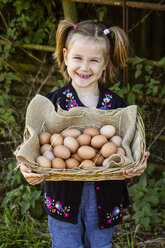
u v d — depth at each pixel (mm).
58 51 1930
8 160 3002
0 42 2877
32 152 1617
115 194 1825
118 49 1884
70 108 1816
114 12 2715
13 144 3020
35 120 1772
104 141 1730
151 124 2727
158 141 2748
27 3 2742
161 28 2721
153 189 2537
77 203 1770
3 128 3002
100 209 1785
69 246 1843
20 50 2920
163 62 2496
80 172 1502
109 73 2033
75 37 1728
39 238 2469
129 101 2576
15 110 2988
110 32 1917
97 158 1687
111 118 1782
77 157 1728
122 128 1812
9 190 2938
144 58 2650
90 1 2512
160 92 2709
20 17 2766
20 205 2689
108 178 1564
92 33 1737
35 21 2818
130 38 2721
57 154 1676
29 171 1544
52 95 1866
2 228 2516
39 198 2740
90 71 1755
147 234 2539
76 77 1780
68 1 2609
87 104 1860
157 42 2754
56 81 2861
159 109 2686
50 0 2732
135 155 1696
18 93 2986
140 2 2391
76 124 1818
